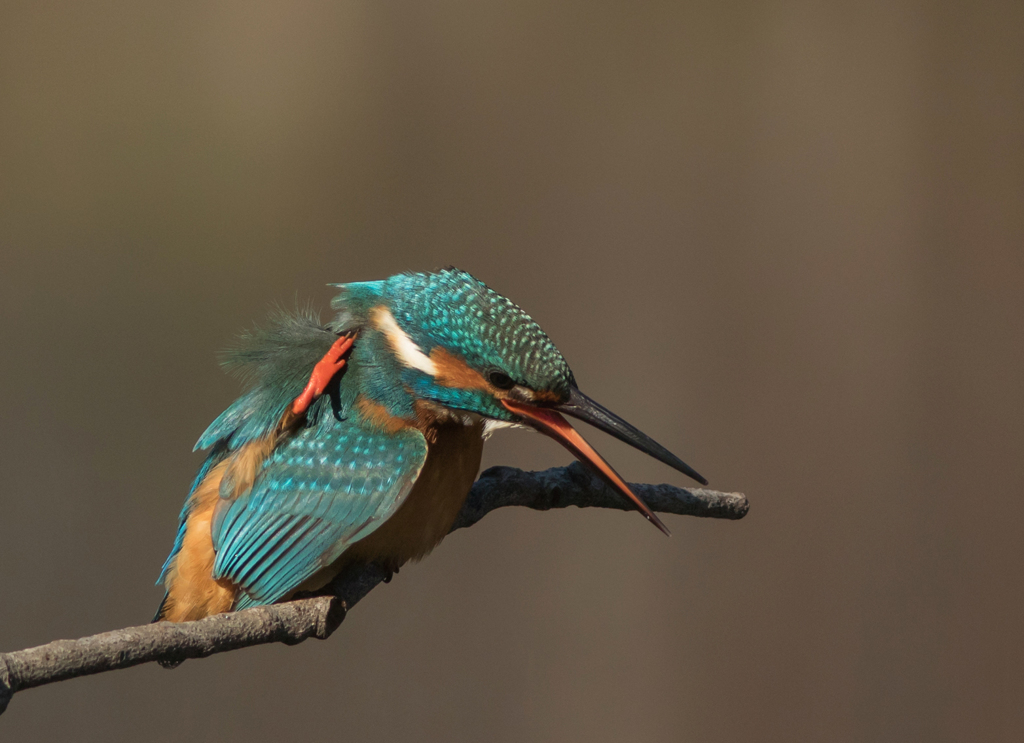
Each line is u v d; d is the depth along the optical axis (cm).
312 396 459
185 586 460
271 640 454
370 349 460
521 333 459
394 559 461
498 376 459
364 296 461
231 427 461
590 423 459
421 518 460
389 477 459
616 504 463
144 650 451
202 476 461
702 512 462
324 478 459
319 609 454
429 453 460
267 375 461
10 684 449
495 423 460
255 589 459
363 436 459
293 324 461
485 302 459
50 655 450
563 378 459
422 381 459
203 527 460
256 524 459
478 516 462
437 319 459
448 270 461
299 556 459
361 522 459
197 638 452
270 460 460
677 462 459
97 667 450
